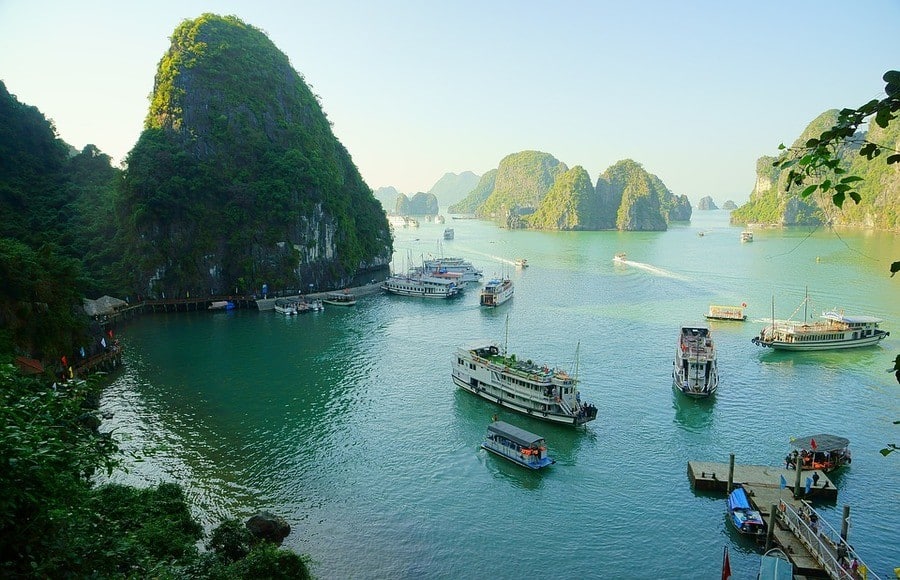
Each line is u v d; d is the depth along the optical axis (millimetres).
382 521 48750
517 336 107188
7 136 148875
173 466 57156
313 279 160375
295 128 175250
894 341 100875
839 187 10672
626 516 49469
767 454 59656
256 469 56938
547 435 64562
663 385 79500
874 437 63250
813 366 88062
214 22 176500
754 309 126500
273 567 35219
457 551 45000
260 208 151875
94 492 35344
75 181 162750
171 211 141500
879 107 10484
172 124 154500
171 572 26297
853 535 46250
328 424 67625
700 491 52969
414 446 62125
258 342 105875
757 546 45438
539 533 47250
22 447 16781
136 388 79562
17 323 70000
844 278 158250
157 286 138750
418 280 160875
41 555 18328
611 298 143250
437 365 90875
